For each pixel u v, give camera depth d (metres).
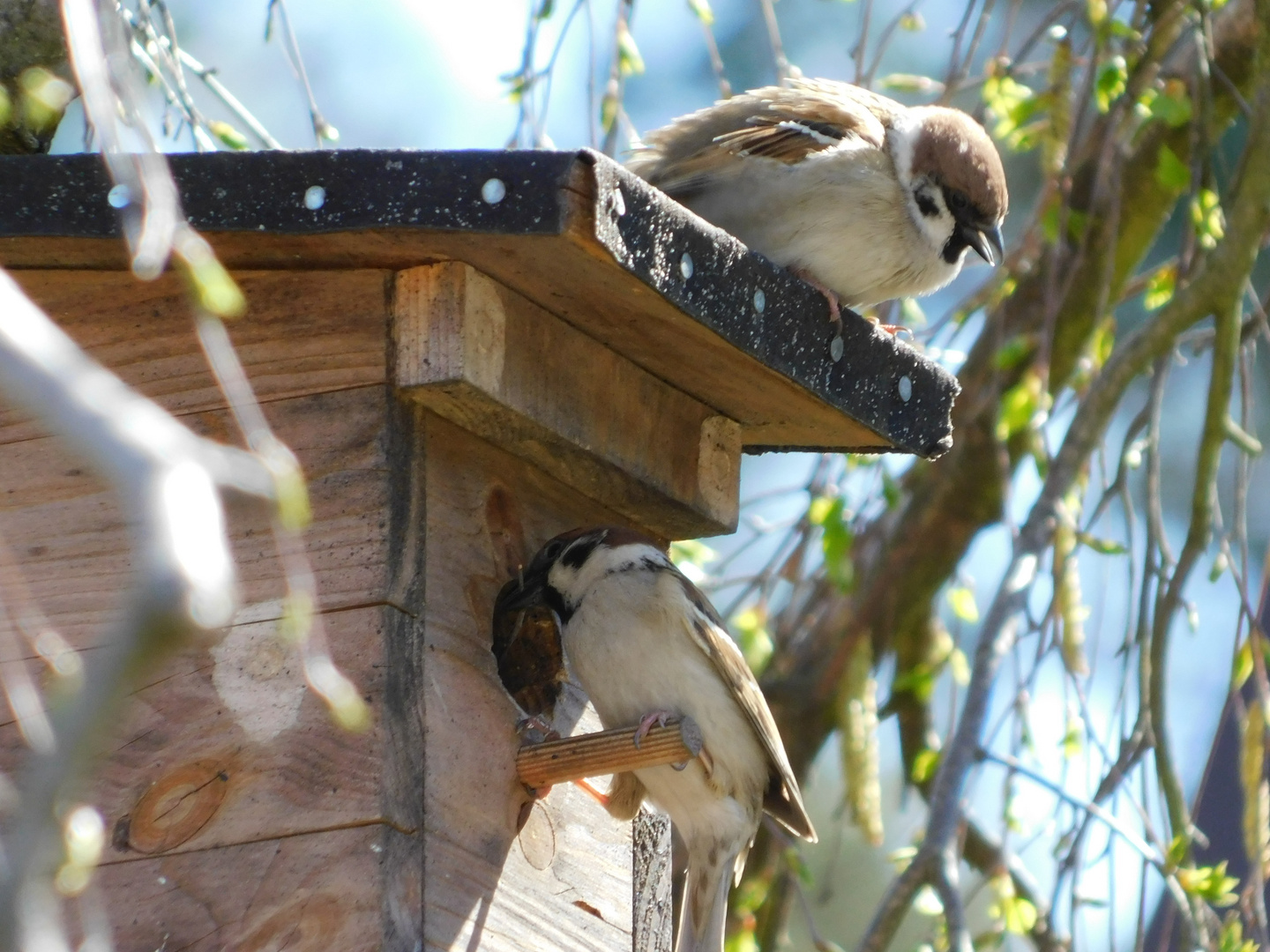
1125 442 9.82
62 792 2.32
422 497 6.16
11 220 6.04
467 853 6.04
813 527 10.78
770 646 10.66
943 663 10.98
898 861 9.64
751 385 7.05
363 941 5.59
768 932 11.20
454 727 6.09
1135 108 10.28
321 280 6.25
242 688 5.94
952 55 10.16
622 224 5.75
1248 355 9.98
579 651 6.88
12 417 6.37
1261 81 9.88
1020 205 15.76
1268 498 16.19
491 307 6.17
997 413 10.33
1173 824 9.19
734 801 7.02
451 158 5.70
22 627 4.95
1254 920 8.82
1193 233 10.17
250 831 5.79
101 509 6.23
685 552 10.81
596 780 7.00
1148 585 9.44
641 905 7.15
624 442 6.83
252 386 6.21
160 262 4.01
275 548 6.05
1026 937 9.59
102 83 4.23
